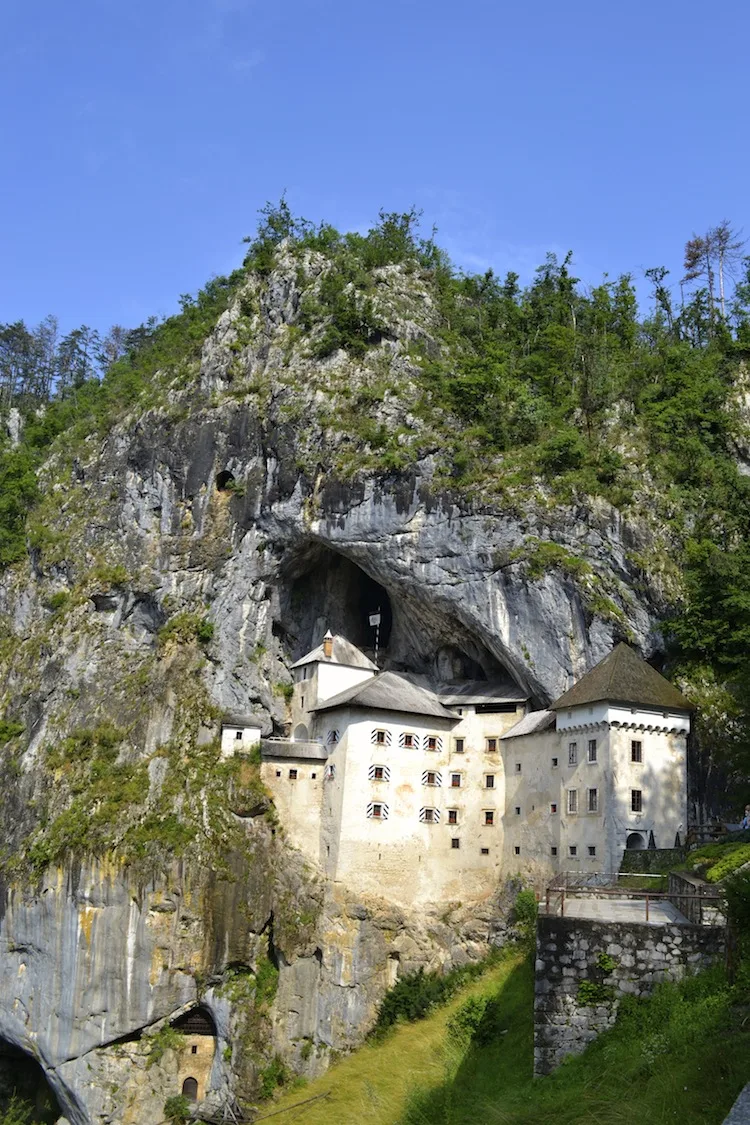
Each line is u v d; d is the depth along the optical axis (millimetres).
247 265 113125
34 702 87000
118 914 70875
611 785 59094
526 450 77812
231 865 71750
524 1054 40156
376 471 78938
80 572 91500
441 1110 40250
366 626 89938
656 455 79812
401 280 104375
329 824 73312
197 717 79438
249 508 84938
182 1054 69562
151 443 91312
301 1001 69312
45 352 168000
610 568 71688
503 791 72250
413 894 71625
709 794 62688
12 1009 73625
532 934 60312
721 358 92562
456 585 74938
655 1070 25844
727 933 28766
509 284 115938
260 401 87625
